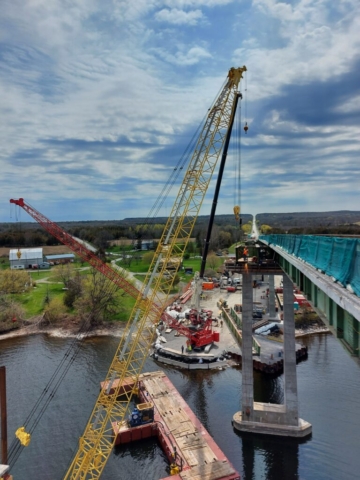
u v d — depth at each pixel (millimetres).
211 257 158750
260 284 130250
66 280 120312
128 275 119875
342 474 37062
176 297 105438
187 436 41500
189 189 46344
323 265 20000
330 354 69188
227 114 46906
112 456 40688
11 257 159375
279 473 37469
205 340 69438
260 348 69625
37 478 37312
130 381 55844
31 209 64500
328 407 48844
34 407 50688
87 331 85688
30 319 92188
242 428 43688
